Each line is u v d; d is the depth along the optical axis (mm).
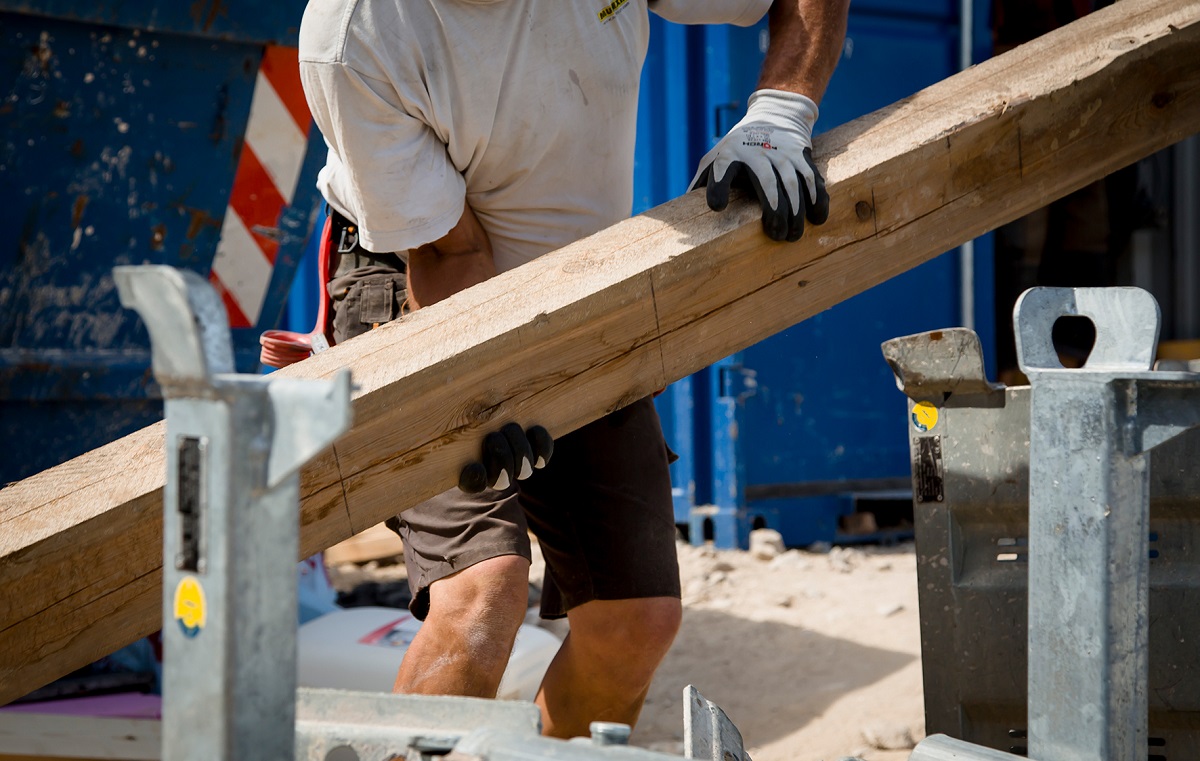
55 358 4543
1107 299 1837
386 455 2258
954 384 3139
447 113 2893
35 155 4438
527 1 2928
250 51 4773
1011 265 9594
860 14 8562
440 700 1711
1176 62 2975
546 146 3076
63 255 4562
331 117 2793
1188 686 2996
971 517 3217
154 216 4719
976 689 3215
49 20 4344
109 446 2311
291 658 1346
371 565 8180
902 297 8914
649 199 8391
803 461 8586
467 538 3012
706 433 8422
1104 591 1733
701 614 6621
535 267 2535
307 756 1677
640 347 2541
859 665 5609
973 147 2805
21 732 2879
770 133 2729
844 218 2707
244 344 5098
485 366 2299
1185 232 9602
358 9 2717
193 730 1312
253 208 4953
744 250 2600
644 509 3363
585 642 3398
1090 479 1744
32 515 2092
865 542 8898
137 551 2150
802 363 8578
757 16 3439
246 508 1297
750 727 5031
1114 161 3002
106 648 2189
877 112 2957
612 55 3121
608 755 1497
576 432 3332
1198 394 1693
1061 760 1788
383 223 2861
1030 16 9078
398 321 2400
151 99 4617
